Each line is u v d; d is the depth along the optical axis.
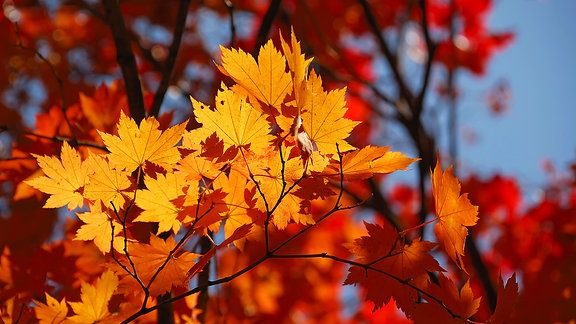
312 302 4.02
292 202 1.72
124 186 1.71
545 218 3.77
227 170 1.73
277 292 3.85
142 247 1.72
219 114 1.70
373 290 1.75
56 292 1.95
